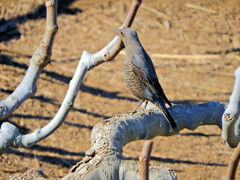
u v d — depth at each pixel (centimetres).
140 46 818
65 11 2180
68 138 1349
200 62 1891
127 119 516
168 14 2242
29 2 2150
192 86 1703
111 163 430
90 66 608
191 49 1966
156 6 2309
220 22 2214
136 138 530
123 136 491
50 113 1444
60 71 1723
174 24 2158
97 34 2014
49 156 1252
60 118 587
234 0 2442
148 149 302
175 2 2369
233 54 1977
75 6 2231
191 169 1255
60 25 2061
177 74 1780
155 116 546
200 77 1778
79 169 434
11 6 2128
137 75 819
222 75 1809
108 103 1559
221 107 582
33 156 1247
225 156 1341
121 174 425
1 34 1958
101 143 454
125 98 1603
